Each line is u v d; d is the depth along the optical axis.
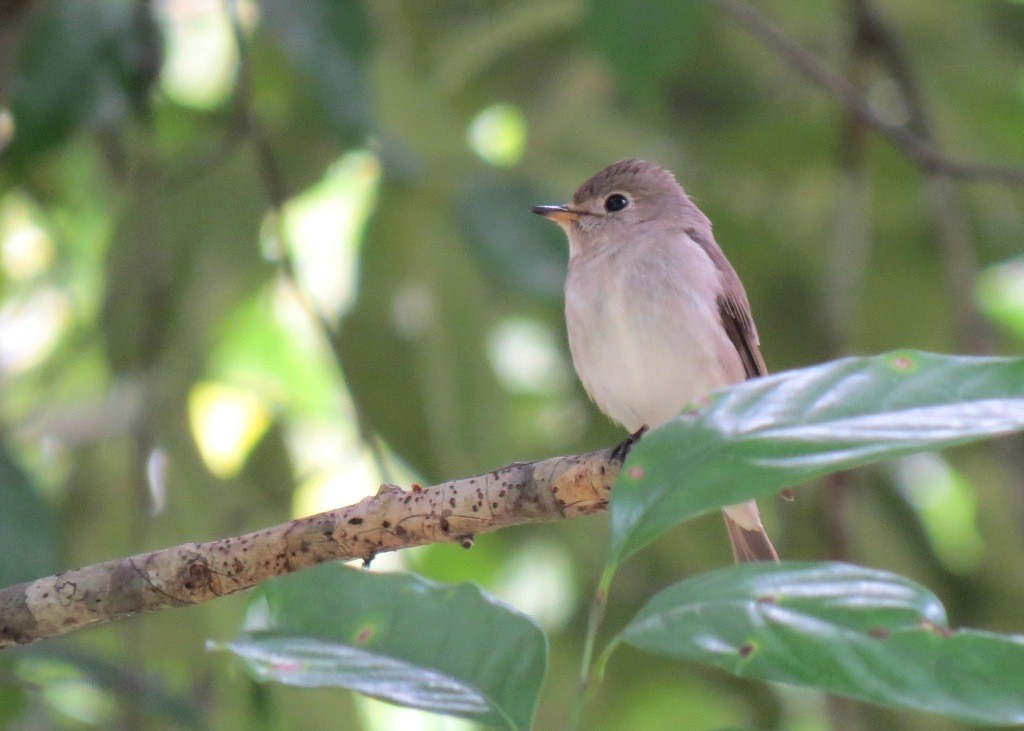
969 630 4.00
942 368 4.31
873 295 13.26
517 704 4.57
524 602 12.62
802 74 12.09
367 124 9.48
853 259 11.51
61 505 11.07
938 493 13.87
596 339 9.22
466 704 4.56
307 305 9.72
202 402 13.15
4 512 8.34
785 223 13.17
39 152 9.41
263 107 12.21
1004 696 3.86
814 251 13.03
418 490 6.39
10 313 12.40
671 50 9.46
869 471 12.84
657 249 9.23
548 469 6.32
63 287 12.16
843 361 4.41
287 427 12.09
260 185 11.68
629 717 12.34
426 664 4.71
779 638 4.08
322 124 9.91
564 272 10.31
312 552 6.29
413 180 10.61
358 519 6.32
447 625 4.78
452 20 13.00
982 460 12.70
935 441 4.06
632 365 9.12
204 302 11.58
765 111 13.48
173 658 10.44
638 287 9.09
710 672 12.33
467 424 11.52
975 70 13.48
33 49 9.36
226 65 12.80
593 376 9.33
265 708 9.35
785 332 13.08
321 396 13.36
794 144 13.25
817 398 4.34
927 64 13.56
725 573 4.28
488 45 12.16
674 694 12.48
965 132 13.77
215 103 12.73
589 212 10.38
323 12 9.46
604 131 12.38
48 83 9.33
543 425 12.73
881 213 13.42
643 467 4.34
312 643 4.82
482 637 4.73
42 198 11.93
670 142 12.71
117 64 9.50
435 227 11.59
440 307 11.62
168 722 9.60
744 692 12.47
